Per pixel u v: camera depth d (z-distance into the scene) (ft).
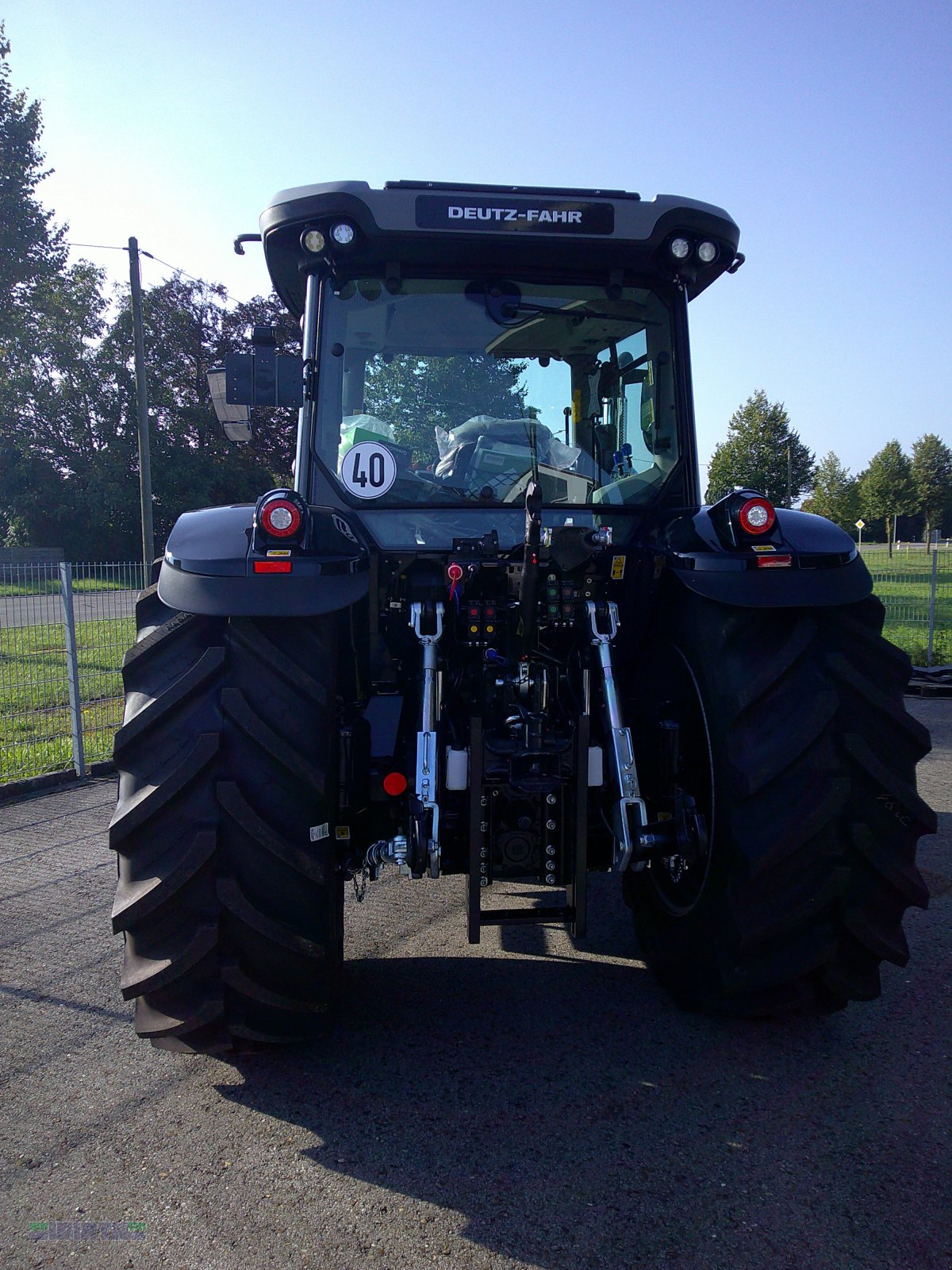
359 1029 9.34
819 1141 7.43
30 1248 6.32
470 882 8.22
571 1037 9.14
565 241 9.27
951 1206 6.65
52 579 21.11
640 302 9.95
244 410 10.23
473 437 9.62
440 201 9.08
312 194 9.02
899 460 204.85
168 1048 8.27
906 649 37.83
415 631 8.43
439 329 9.62
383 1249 6.26
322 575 7.73
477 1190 6.86
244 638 7.77
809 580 8.21
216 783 7.55
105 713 23.90
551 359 9.77
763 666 8.22
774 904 8.18
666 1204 6.69
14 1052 9.02
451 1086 8.29
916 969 10.62
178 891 7.54
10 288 100.99
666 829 8.84
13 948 11.52
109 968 10.94
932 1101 8.00
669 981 9.90
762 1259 6.16
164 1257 6.22
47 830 16.66
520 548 8.98
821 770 8.07
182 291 121.90
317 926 7.98
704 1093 8.14
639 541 9.76
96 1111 7.98
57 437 117.19
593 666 9.18
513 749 8.41
